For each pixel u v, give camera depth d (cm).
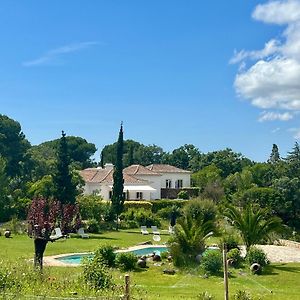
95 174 8725
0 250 3391
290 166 8594
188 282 2519
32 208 2892
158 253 3447
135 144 15800
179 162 14800
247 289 2367
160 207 7419
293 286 2531
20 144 10219
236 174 8912
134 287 2078
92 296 1620
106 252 2900
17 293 1606
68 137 14700
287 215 6938
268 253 3609
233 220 3462
